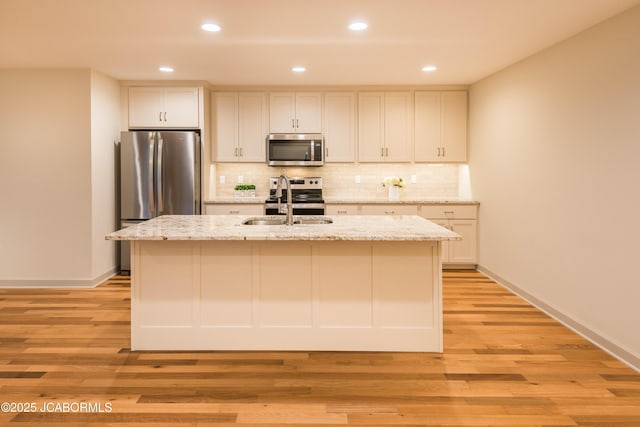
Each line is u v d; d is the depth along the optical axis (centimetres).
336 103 602
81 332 362
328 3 309
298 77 547
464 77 549
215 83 584
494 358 313
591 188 348
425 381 279
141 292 322
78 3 308
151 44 405
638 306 299
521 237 463
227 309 322
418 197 643
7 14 329
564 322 383
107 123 538
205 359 310
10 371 292
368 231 305
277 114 601
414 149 606
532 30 362
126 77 547
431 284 320
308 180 610
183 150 549
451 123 605
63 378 282
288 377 284
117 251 571
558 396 260
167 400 255
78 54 439
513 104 479
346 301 321
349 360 309
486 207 552
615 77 322
